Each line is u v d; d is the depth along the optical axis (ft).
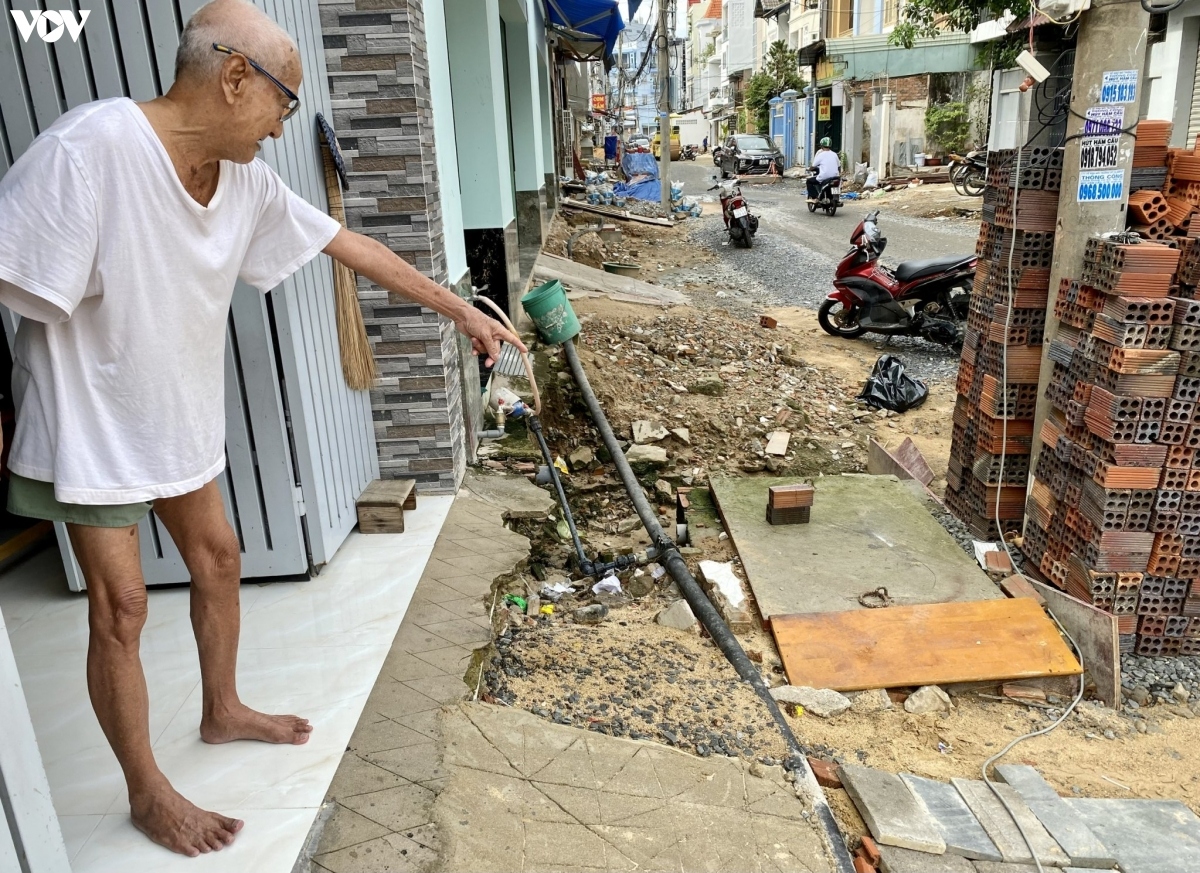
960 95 77.56
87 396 5.66
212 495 6.96
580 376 18.61
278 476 10.41
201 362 6.21
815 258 42.60
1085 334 12.03
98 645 6.11
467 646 9.50
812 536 14.10
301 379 10.41
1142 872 7.72
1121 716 10.75
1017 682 10.95
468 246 22.38
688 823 7.30
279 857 6.49
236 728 7.78
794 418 20.08
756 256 44.01
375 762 7.57
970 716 10.53
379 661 9.18
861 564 13.19
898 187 72.59
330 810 6.97
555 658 10.44
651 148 130.52
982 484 14.48
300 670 9.04
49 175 5.12
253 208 6.56
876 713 10.29
